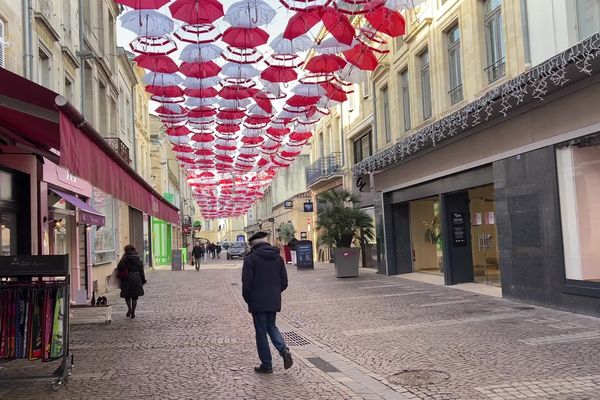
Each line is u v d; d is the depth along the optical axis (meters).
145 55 9.29
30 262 6.35
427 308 11.51
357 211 20.70
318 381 6.35
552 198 10.57
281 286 6.94
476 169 13.89
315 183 32.66
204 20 7.61
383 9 8.08
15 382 6.44
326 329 9.80
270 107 12.50
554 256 10.53
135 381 6.51
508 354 7.13
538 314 10.08
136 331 10.22
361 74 10.27
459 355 7.23
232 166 23.08
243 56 9.56
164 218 17.17
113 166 7.77
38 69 12.54
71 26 16.28
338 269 20.17
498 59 13.27
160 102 11.71
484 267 15.36
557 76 9.18
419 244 20.42
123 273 12.02
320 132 34.34
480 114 11.91
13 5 11.03
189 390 6.07
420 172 17.14
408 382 6.12
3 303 6.34
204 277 25.50
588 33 10.05
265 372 6.76
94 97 19.52
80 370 7.12
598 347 7.25
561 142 10.30
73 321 11.13
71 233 15.94
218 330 10.10
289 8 7.71
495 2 13.43
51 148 9.57
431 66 16.64
